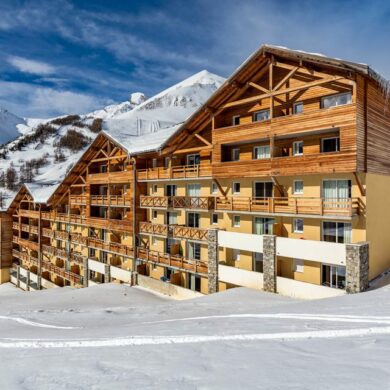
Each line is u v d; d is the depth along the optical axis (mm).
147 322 12164
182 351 5293
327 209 17844
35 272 44500
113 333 8188
